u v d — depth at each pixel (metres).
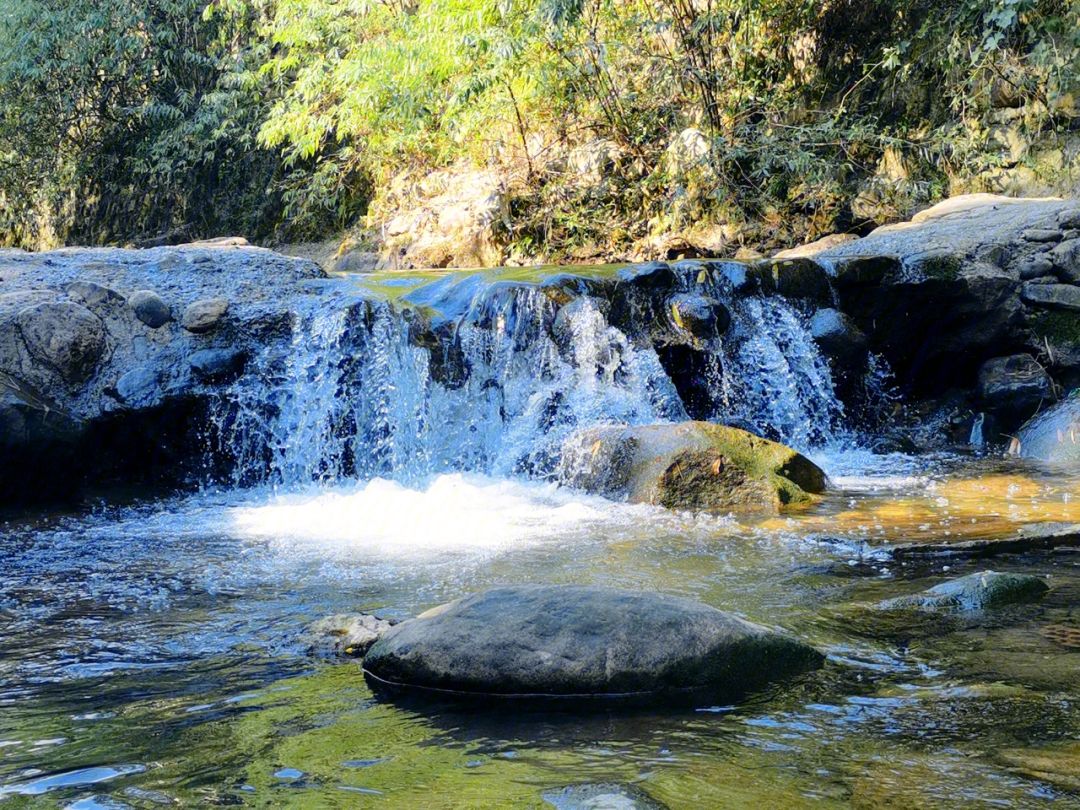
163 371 7.54
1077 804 2.35
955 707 2.99
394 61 15.42
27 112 20.22
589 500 6.64
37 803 2.48
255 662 3.63
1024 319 9.16
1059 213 9.39
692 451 6.51
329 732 2.92
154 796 2.51
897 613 4.02
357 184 17.94
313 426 7.75
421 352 7.91
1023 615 3.94
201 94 20.11
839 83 13.55
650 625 3.26
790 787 2.47
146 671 3.57
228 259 8.73
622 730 2.88
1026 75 11.40
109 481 7.37
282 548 5.55
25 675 3.55
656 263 8.79
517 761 2.68
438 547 5.43
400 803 2.44
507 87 14.95
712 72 13.73
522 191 14.81
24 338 7.30
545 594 3.40
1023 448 8.52
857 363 9.07
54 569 5.18
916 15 12.86
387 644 3.40
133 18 19.48
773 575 4.67
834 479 7.30
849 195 12.67
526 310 8.01
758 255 12.57
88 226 21.00
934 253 9.19
